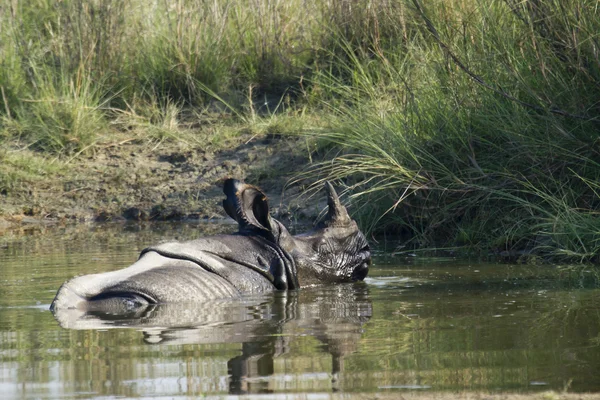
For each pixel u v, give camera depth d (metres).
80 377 13.07
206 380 12.77
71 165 42.28
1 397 12.14
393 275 23.64
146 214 38.06
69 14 48.41
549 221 27.19
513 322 16.81
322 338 15.61
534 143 28.95
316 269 21.94
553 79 29.64
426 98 33.09
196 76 47.62
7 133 44.44
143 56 48.69
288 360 13.95
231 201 22.06
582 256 25.08
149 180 40.59
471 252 27.88
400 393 12.05
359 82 40.88
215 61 47.94
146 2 50.81
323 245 22.30
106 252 28.00
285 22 48.62
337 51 45.34
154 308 18.67
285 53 47.75
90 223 37.22
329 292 20.92
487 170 29.72
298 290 21.22
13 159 41.81
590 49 28.56
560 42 29.64
